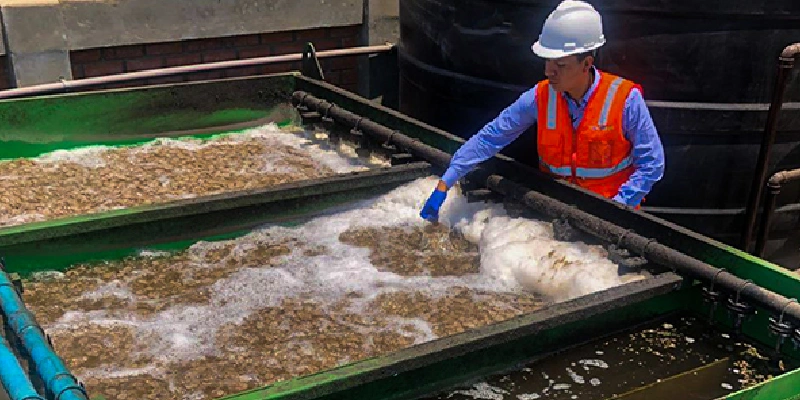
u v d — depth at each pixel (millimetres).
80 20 5488
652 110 4027
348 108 4730
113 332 2742
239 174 4277
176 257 3293
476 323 2799
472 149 3430
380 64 6652
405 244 3436
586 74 3158
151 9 5723
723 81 3939
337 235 3502
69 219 3119
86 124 4723
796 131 4066
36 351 2086
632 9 3865
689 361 2465
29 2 5285
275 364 2559
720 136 4051
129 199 3926
